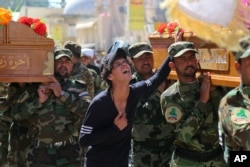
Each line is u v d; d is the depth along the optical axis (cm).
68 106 519
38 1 3681
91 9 3797
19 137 601
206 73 441
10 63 499
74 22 3812
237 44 339
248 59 351
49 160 519
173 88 453
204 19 334
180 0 340
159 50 546
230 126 357
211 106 437
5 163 655
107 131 414
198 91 441
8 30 495
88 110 421
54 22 3741
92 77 788
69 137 527
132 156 563
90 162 430
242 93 359
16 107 552
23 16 525
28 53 503
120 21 3512
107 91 421
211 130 436
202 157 439
